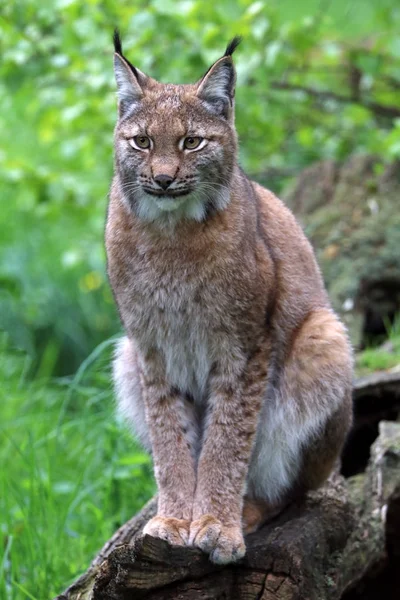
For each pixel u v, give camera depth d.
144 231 7.85
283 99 15.52
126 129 7.91
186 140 7.75
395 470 9.09
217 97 7.95
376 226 13.36
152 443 8.12
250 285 7.80
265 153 16.12
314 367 8.23
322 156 16.03
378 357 11.30
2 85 15.55
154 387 8.13
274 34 14.08
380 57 14.53
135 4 14.15
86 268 16.95
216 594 7.09
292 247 8.69
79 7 13.90
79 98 14.80
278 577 7.18
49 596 8.88
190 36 13.50
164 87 8.04
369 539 8.76
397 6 15.45
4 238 17.48
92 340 15.94
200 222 7.76
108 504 10.16
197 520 7.51
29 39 14.23
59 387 14.89
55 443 11.92
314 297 8.72
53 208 15.86
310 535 7.76
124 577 6.78
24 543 9.45
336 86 15.95
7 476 10.81
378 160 14.45
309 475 8.49
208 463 7.87
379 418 10.40
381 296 13.05
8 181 15.88
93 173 16.66
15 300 16.22
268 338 8.04
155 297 7.89
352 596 9.45
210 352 7.94
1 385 13.48
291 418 8.32
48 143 18.00
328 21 14.90
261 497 8.42
